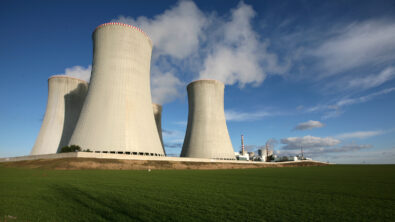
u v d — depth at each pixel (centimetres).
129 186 1180
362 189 1145
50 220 593
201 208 727
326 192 1052
